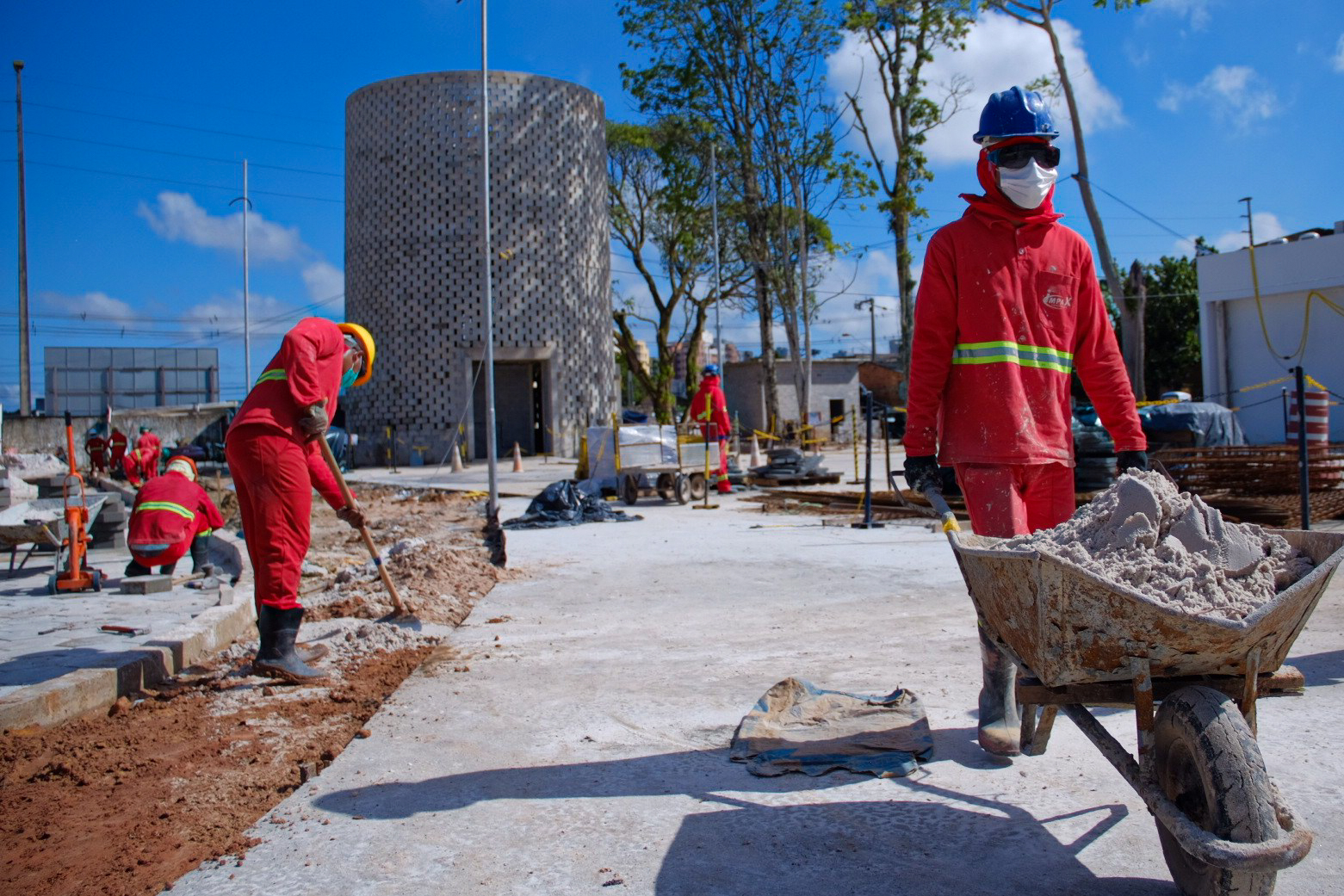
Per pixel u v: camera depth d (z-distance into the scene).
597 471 16.48
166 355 39.41
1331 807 3.04
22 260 33.84
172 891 2.76
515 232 32.69
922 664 4.99
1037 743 3.21
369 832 3.12
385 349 32.88
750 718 4.05
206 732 4.26
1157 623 2.41
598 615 6.61
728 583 7.73
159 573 8.27
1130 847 2.87
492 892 2.71
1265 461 10.80
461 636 6.01
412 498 18.66
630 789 3.45
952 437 3.63
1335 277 21.72
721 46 31.95
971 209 3.63
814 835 3.02
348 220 34.38
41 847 3.09
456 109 32.34
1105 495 2.81
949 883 2.69
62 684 4.47
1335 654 4.85
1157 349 41.12
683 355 58.00
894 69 27.69
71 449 8.01
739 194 35.59
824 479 17.98
